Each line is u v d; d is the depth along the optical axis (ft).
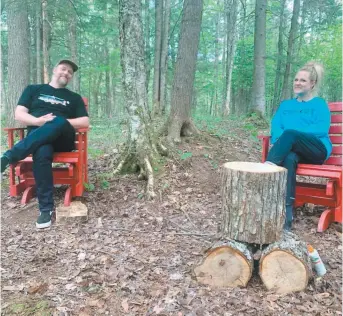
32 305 7.14
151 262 8.84
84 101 14.11
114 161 16.16
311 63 11.88
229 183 8.13
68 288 7.74
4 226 11.10
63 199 13.35
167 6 40.55
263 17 30.37
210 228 11.00
